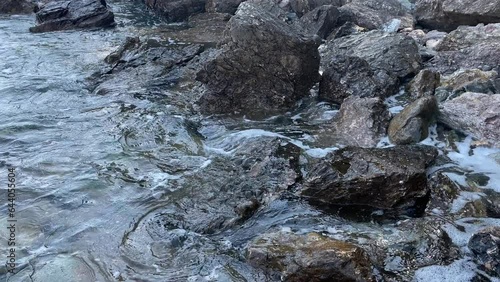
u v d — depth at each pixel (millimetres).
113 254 8344
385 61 14703
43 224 9086
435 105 11555
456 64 15070
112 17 22312
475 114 11664
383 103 12133
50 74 16547
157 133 12375
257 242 8188
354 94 13281
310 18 19438
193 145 11828
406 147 10688
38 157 11328
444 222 8820
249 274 7801
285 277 7504
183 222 9055
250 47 13117
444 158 10602
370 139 11336
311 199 9523
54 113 13625
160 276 7852
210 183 10195
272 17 13734
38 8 24484
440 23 19250
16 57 18172
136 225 9047
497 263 7676
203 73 13391
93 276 7871
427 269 7770
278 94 13352
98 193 9977
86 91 15219
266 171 10336
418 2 20516
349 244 7824
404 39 15258
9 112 13656
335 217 9156
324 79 13773
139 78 15820
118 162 11102
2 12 24156
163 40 19656
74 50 18984
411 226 8789
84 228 8984
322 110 13273
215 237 8672
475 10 17531
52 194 9945
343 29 18812
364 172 9461
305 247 7828
